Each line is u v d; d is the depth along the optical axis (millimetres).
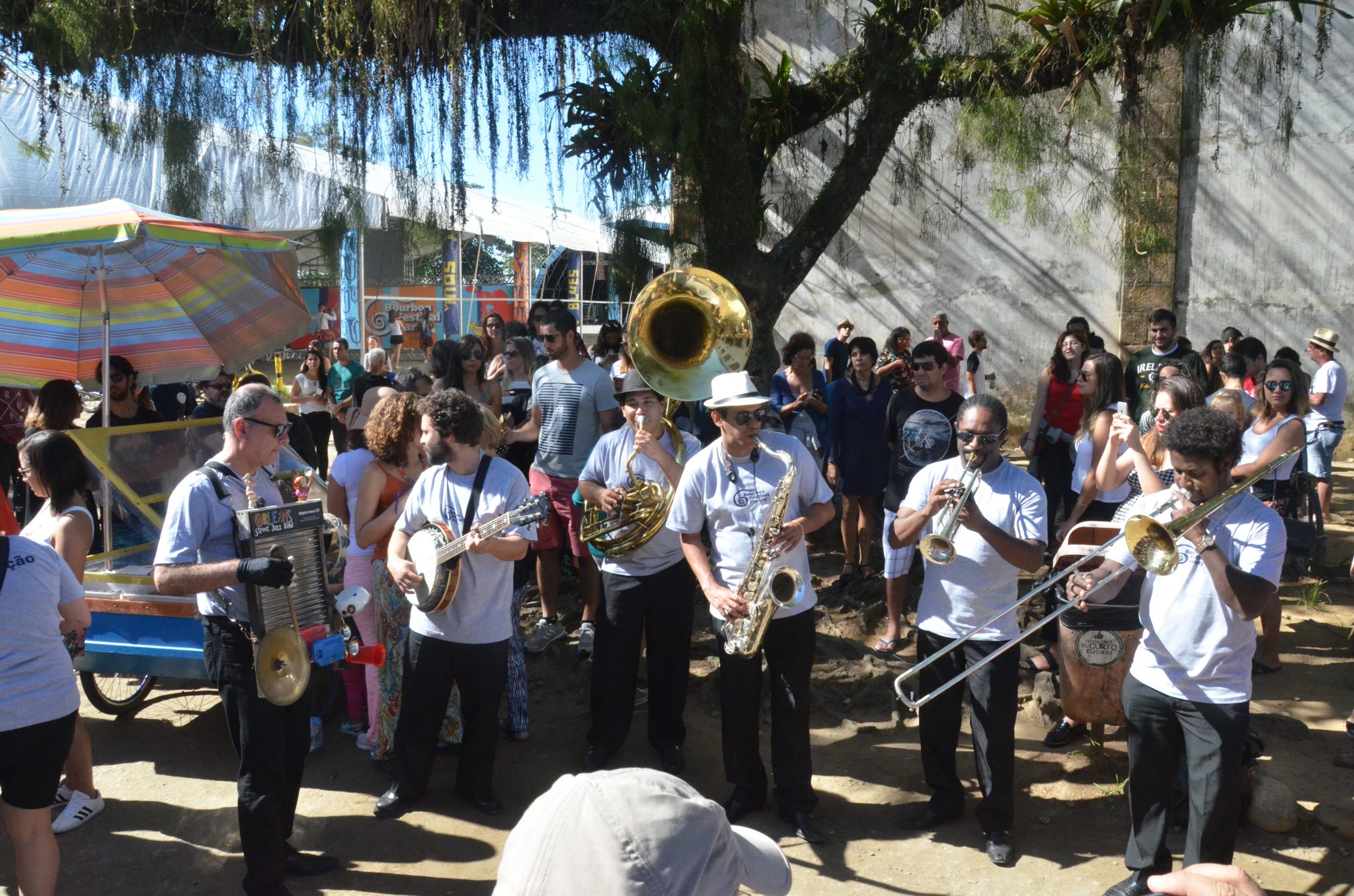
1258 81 7016
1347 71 11125
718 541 3789
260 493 3424
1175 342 6379
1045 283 12180
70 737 2988
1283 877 3426
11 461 6637
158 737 4711
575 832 962
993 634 3580
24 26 6352
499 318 7844
